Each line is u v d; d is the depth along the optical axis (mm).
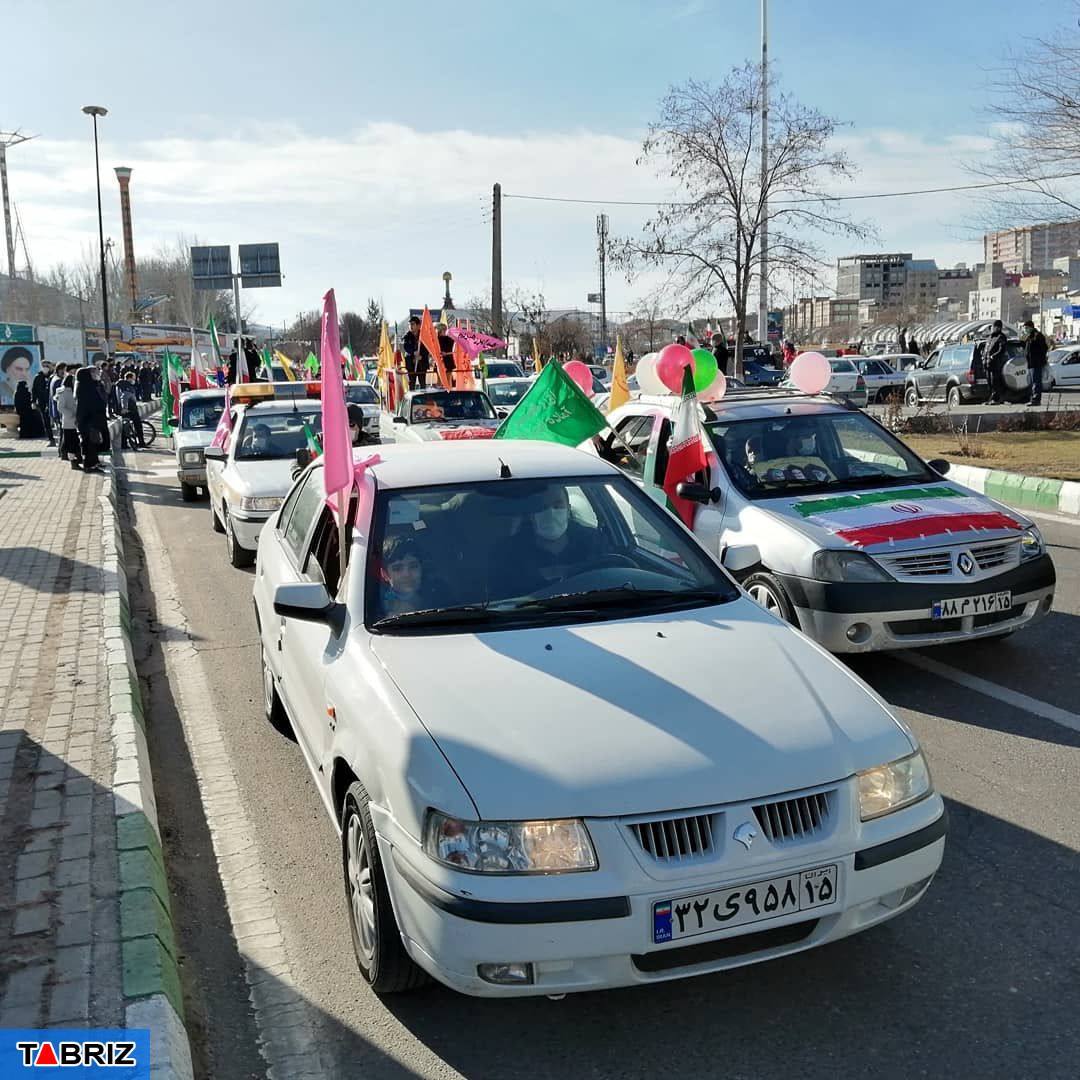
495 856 2898
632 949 2875
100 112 42125
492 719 3221
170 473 20828
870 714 3385
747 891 2941
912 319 108250
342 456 4406
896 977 3488
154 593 10172
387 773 3186
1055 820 4539
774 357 36062
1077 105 14844
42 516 14336
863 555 6074
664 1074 3074
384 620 3920
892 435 7633
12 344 33500
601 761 3037
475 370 23781
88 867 4137
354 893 3615
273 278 33469
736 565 4625
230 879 4441
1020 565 6266
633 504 4613
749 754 3098
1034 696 6031
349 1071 3168
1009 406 26891
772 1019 3299
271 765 5641
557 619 3920
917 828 3197
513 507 4438
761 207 22000
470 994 2973
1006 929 3738
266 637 5867
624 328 52594
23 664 7152
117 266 97000
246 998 3594
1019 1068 3031
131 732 5598
